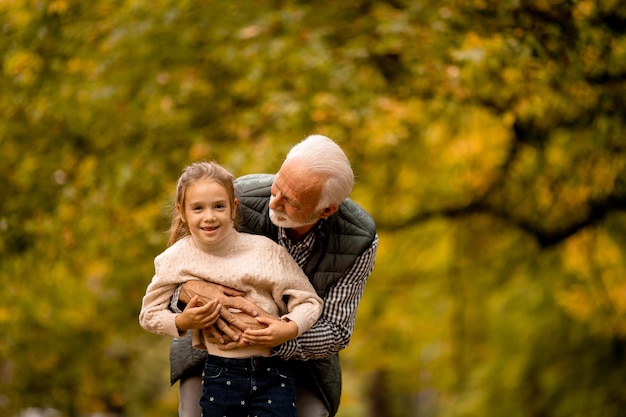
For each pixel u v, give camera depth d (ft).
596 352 43.55
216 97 36.81
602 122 34.81
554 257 41.96
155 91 36.01
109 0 36.37
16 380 41.52
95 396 43.21
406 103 36.32
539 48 31.12
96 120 37.29
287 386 14.02
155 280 13.50
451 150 40.83
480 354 46.80
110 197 36.78
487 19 32.24
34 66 36.52
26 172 38.50
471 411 46.83
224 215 13.16
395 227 42.34
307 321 13.43
